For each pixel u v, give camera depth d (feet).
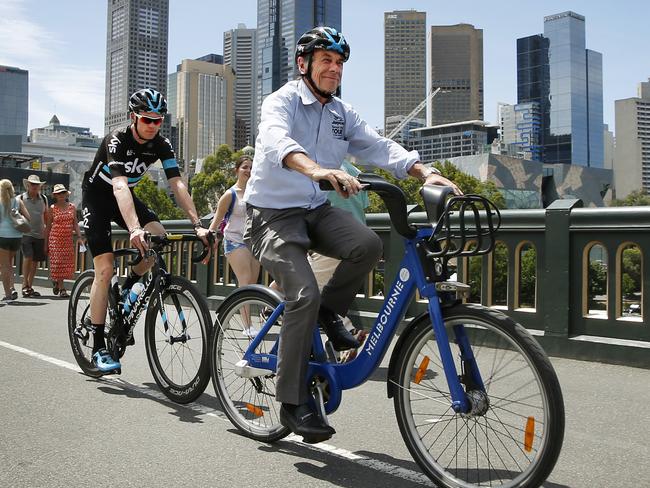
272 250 9.64
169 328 13.10
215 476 9.02
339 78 9.71
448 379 8.18
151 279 13.55
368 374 9.07
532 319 18.42
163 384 13.26
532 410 7.67
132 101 13.16
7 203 30.68
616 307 16.85
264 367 10.36
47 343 19.90
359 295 22.38
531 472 7.59
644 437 10.87
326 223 9.69
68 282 37.01
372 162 10.30
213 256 28.89
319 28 9.60
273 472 9.20
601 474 9.15
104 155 13.82
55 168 358.43
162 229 14.17
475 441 8.52
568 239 17.48
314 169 8.39
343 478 8.97
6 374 15.62
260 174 9.84
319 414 9.45
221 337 11.52
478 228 8.30
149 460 9.67
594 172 520.42
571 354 17.24
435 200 8.37
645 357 15.98
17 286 39.88
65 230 33.04
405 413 8.82
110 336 14.40
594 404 12.93
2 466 9.38
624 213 16.56
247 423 10.98
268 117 9.41
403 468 9.39
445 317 8.32
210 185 291.58
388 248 21.43
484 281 19.63
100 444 10.43
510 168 435.53
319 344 9.68
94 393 13.84
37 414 12.19
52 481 8.80
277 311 10.31
